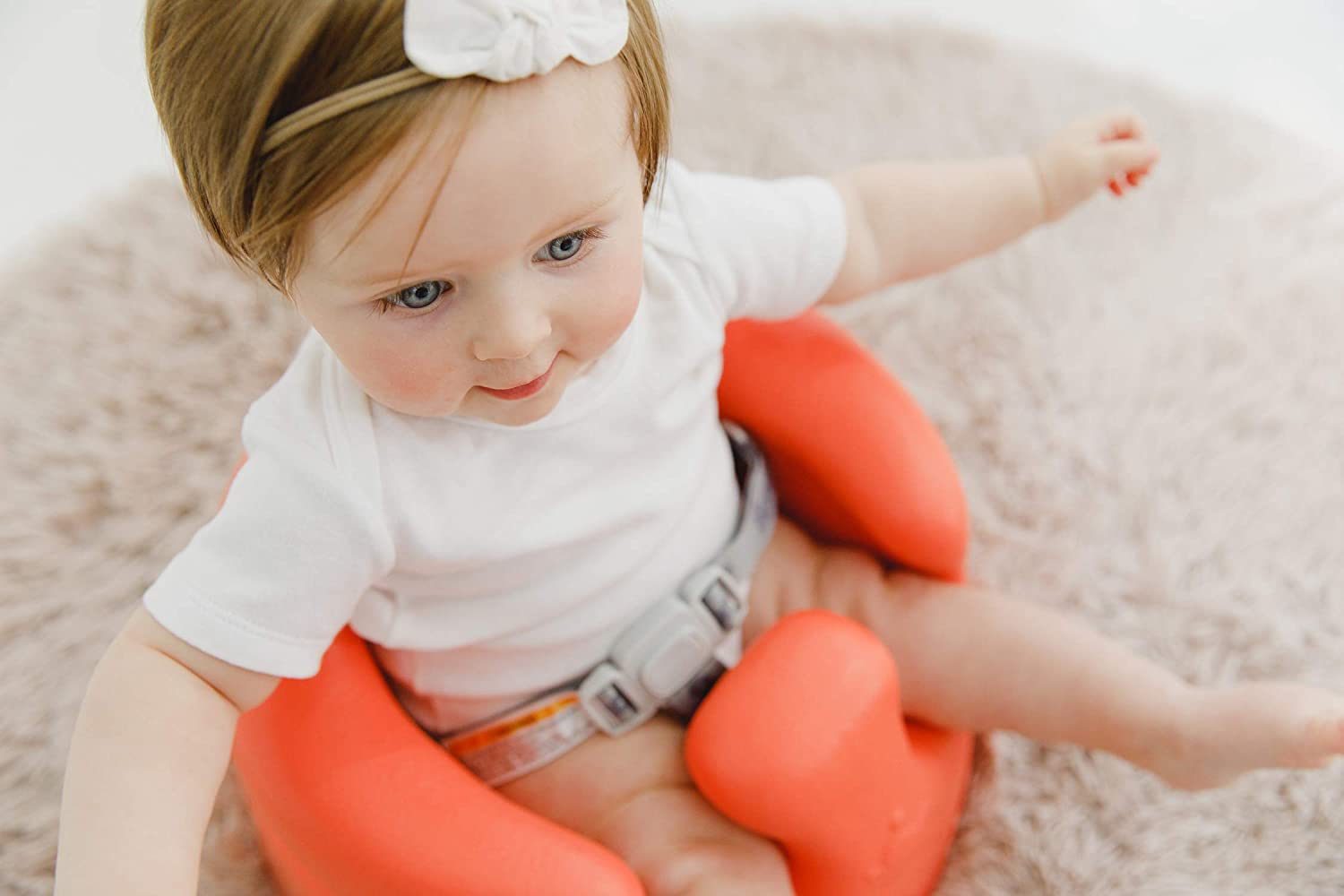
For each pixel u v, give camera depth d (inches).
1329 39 62.0
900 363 45.3
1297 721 29.8
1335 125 58.2
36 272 44.9
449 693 30.3
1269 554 39.8
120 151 56.9
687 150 50.6
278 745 27.9
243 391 43.2
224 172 20.2
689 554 30.7
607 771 30.8
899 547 33.6
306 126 19.0
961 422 43.7
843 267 31.9
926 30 55.0
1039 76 53.6
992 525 41.4
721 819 30.2
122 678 24.5
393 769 27.6
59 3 62.0
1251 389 43.6
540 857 26.4
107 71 59.6
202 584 24.6
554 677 30.3
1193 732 31.0
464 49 18.7
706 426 30.8
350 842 26.9
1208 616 38.6
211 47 19.4
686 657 30.6
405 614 28.3
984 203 33.7
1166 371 44.3
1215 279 46.7
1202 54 61.4
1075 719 32.2
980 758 36.1
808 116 52.2
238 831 34.8
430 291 21.4
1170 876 33.6
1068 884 33.8
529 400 24.7
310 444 25.1
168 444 42.1
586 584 28.8
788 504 36.4
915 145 51.4
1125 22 62.7
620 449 28.1
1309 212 48.5
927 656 33.1
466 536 26.4
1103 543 40.8
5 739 36.5
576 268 22.3
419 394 23.1
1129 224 48.5
